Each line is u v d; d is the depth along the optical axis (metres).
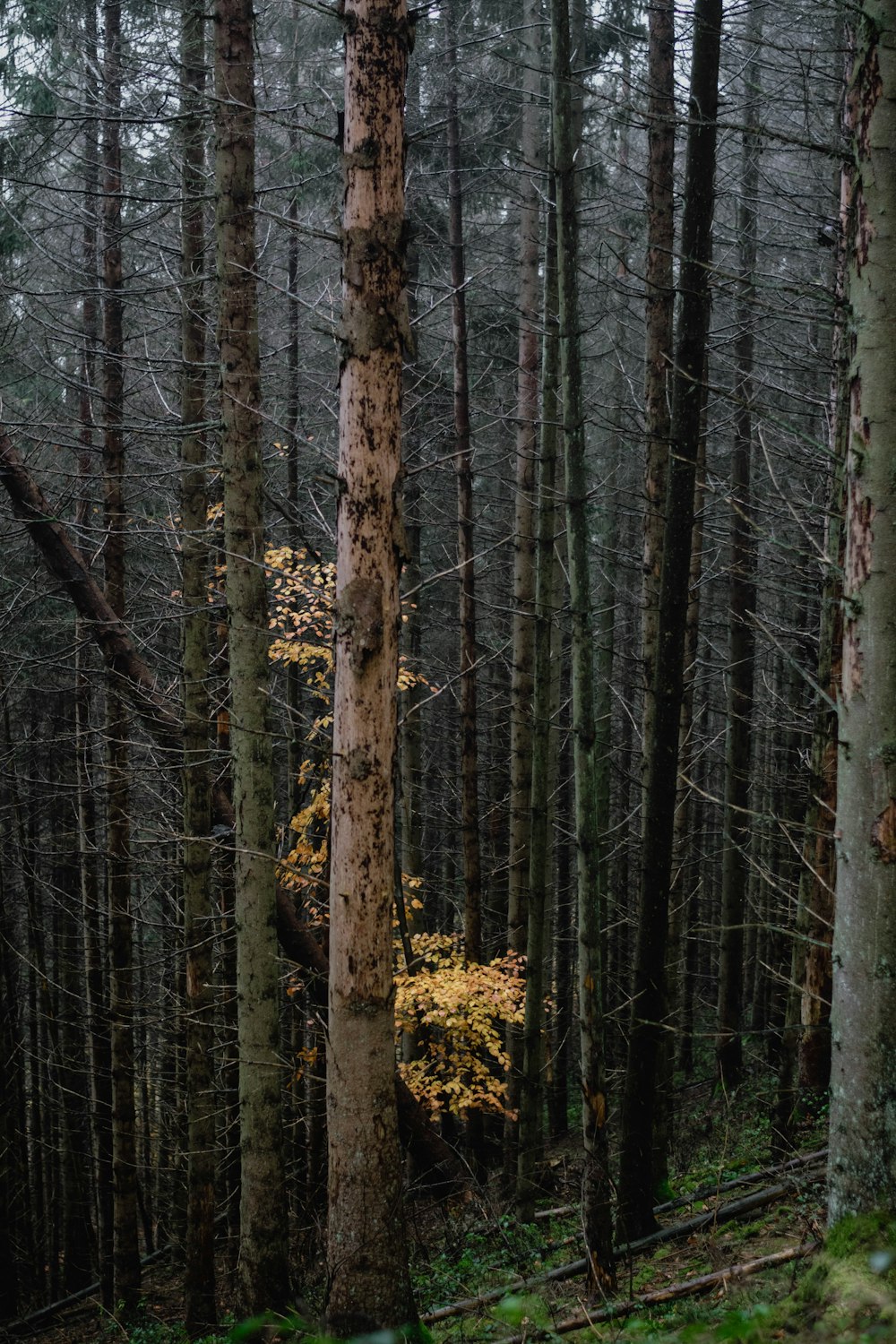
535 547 12.70
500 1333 5.87
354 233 5.49
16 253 10.52
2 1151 13.63
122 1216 11.97
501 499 13.59
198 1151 9.58
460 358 12.41
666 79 8.62
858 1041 3.89
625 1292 6.23
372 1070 5.59
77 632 13.12
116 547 10.67
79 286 10.85
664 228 8.75
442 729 21.80
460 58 12.03
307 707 16.44
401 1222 5.66
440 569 20.02
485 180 13.20
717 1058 15.12
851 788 3.97
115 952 11.75
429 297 15.36
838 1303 3.37
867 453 3.92
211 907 10.21
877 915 3.87
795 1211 7.06
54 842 16.75
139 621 9.02
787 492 10.33
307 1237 9.28
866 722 3.92
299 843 11.82
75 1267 16.67
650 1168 7.82
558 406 10.12
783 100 7.32
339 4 5.56
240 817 7.90
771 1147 9.30
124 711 11.14
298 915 12.47
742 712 14.70
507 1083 12.41
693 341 7.09
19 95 9.20
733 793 15.05
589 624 6.39
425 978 11.57
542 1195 11.16
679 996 16.81
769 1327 3.44
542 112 12.53
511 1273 7.89
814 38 8.80
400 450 5.63
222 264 7.63
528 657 12.84
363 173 5.46
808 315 4.33
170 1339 10.09
